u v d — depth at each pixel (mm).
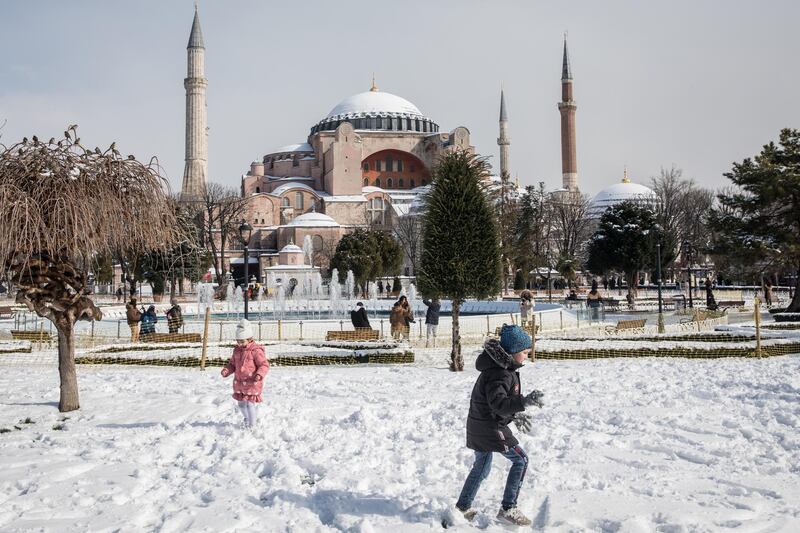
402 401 11570
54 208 9938
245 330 9617
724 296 58469
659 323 28469
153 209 10914
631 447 8398
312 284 70062
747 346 19625
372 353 19094
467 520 6031
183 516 6062
